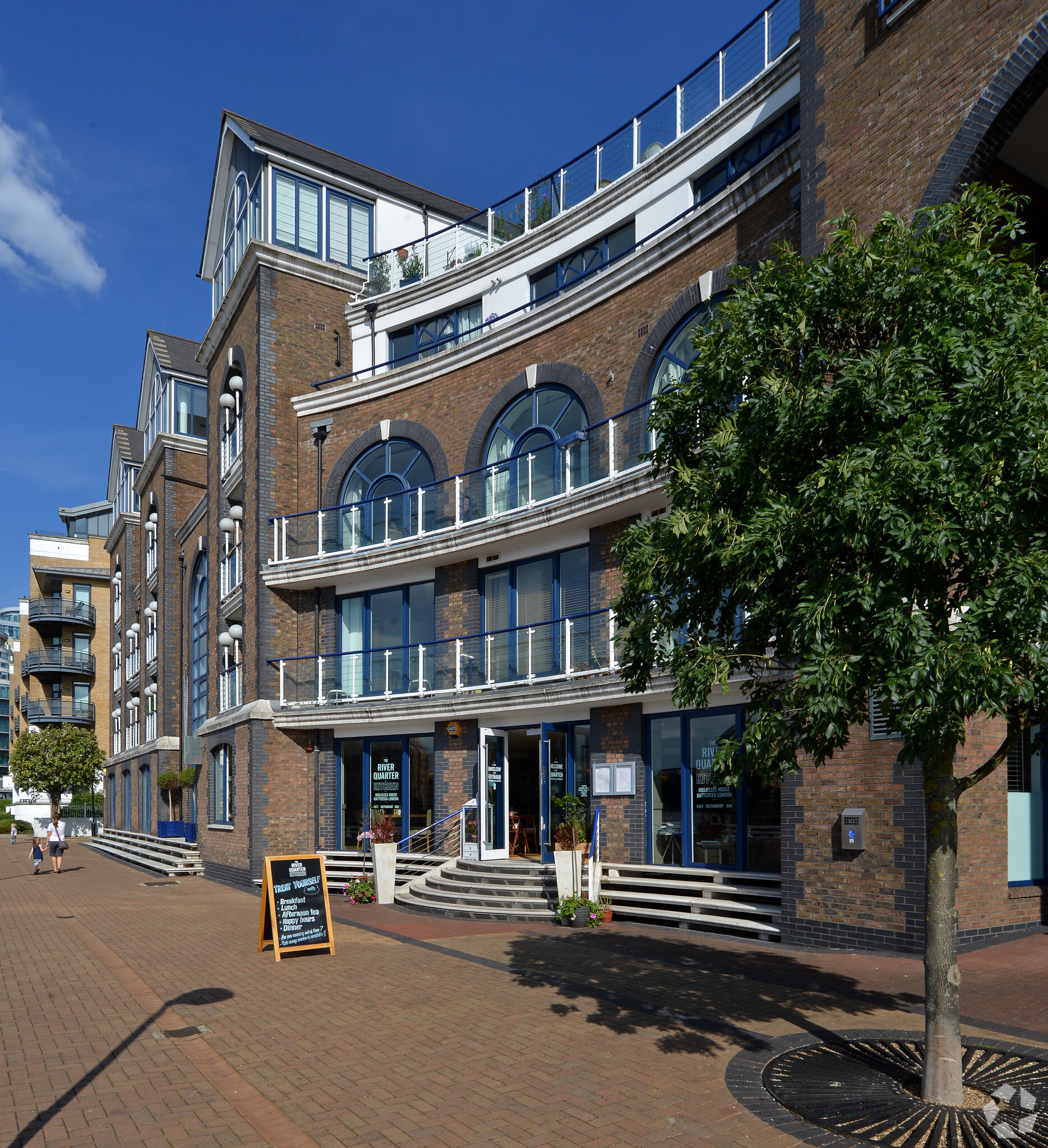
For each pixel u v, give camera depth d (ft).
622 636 21.54
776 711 17.75
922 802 30.22
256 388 65.10
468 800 53.72
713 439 19.22
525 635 52.90
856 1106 17.34
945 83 31.27
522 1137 16.69
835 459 16.65
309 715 59.62
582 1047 21.58
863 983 27.09
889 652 15.48
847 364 17.17
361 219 73.10
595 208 55.31
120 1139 17.01
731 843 40.96
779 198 42.29
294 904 35.37
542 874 45.47
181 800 92.12
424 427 61.16
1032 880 34.71
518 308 58.70
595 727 47.34
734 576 19.44
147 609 106.01
